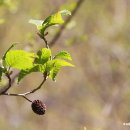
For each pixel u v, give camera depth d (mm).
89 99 15828
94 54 14562
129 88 14422
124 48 14008
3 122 14609
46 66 3301
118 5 15211
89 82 15758
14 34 13695
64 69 15977
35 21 3459
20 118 14891
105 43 14227
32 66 3289
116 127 14242
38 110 3271
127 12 15320
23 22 12312
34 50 7848
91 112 15469
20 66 3252
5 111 14844
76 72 15828
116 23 14672
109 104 14484
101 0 14852
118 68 14305
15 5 9070
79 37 8969
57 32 8008
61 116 15781
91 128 14883
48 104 15742
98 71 15164
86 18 14445
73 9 8234
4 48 13938
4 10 11406
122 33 14422
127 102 14422
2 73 3271
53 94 15836
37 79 15289
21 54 3203
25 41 7766
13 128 14617
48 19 3434
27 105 15086
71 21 8180
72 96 16031
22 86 15125
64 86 16047
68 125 15641
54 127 15625
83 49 14898
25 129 14898
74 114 15695
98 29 14562
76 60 15469
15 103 15094
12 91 14984
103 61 14305
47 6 12273
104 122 14406
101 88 15281
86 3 14344
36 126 15211
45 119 15523
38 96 15273
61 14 3420
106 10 15016
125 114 14398
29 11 11961
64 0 12258
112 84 14859
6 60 3229
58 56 3359
